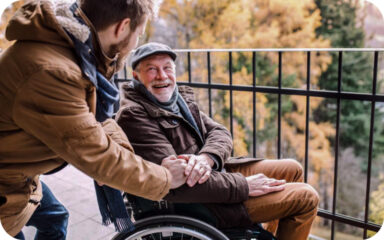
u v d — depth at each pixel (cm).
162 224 156
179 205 164
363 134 1050
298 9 1041
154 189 130
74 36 110
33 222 171
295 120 1086
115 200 154
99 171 116
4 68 107
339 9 1048
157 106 178
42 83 103
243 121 1051
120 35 122
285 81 1097
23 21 108
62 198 284
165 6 1069
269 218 166
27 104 105
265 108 1064
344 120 1063
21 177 126
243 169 201
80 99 111
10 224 130
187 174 151
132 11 118
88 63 114
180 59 1063
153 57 177
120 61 133
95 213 261
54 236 177
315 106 1069
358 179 1077
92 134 113
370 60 1041
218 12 1060
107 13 115
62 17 111
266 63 1081
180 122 183
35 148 117
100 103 133
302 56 1071
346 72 1069
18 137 114
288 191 163
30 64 104
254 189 165
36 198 145
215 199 157
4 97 108
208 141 190
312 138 1084
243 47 1080
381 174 1059
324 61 1073
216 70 1053
